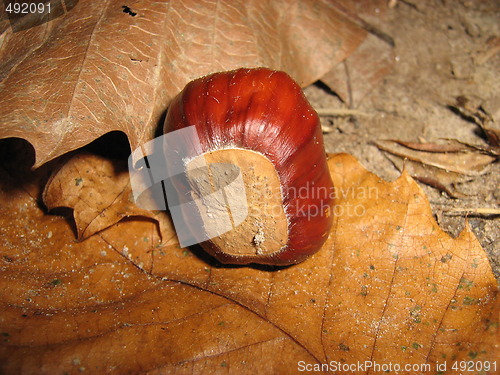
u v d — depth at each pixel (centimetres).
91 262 8
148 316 7
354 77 11
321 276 8
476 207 9
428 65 12
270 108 7
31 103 7
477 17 12
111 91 8
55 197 8
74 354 7
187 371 7
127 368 7
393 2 13
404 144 10
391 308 7
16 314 7
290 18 10
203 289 8
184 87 8
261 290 8
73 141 7
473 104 11
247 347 7
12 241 8
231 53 9
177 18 9
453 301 7
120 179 8
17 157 9
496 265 8
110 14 8
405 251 8
